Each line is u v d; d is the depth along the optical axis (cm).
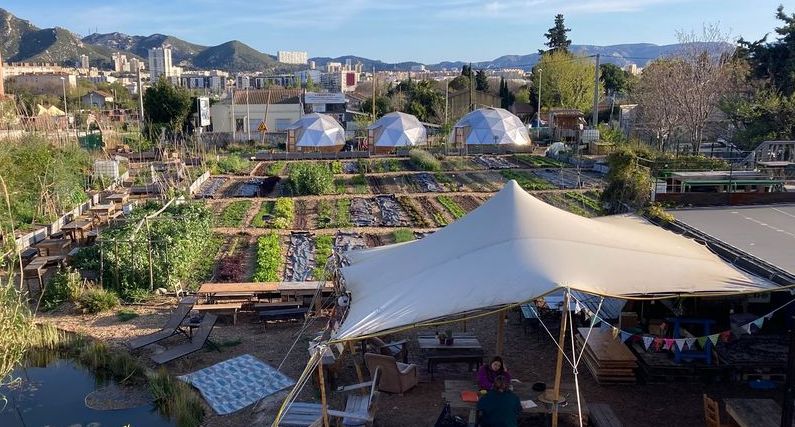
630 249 944
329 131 5250
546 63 7400
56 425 1013
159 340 1265
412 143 5234
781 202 1553
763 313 1184
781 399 1024
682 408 1004
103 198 2800
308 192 3092
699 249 1057
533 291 793
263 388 1100
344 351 1177
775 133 3469
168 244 1683
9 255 1465
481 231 981
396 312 838
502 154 4756
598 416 907
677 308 1181
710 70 3978
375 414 968
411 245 1101
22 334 1177
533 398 913
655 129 4519
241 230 2314
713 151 3625
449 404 908
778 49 3825
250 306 1501
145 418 1037
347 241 2144
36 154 2491
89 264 1703
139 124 4931
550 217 988
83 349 1278
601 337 1176
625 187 1834
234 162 3938
